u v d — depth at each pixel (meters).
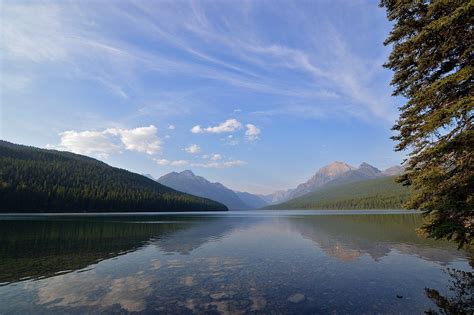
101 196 156.50
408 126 14.38
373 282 17.05
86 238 38.75
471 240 12.16
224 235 44.12
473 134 10.88
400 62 14.12
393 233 44.62
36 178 155.38
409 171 15.34
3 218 85.38
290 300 14.04
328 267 21.28
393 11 13.89
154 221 79.31
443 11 12.00
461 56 11.74
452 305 12.95
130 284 16.84
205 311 12.65
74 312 12.50
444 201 12.60
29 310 12.73
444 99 13.16
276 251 28.59
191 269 20.75
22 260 24.06
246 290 15.68
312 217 113.12
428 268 20.22
